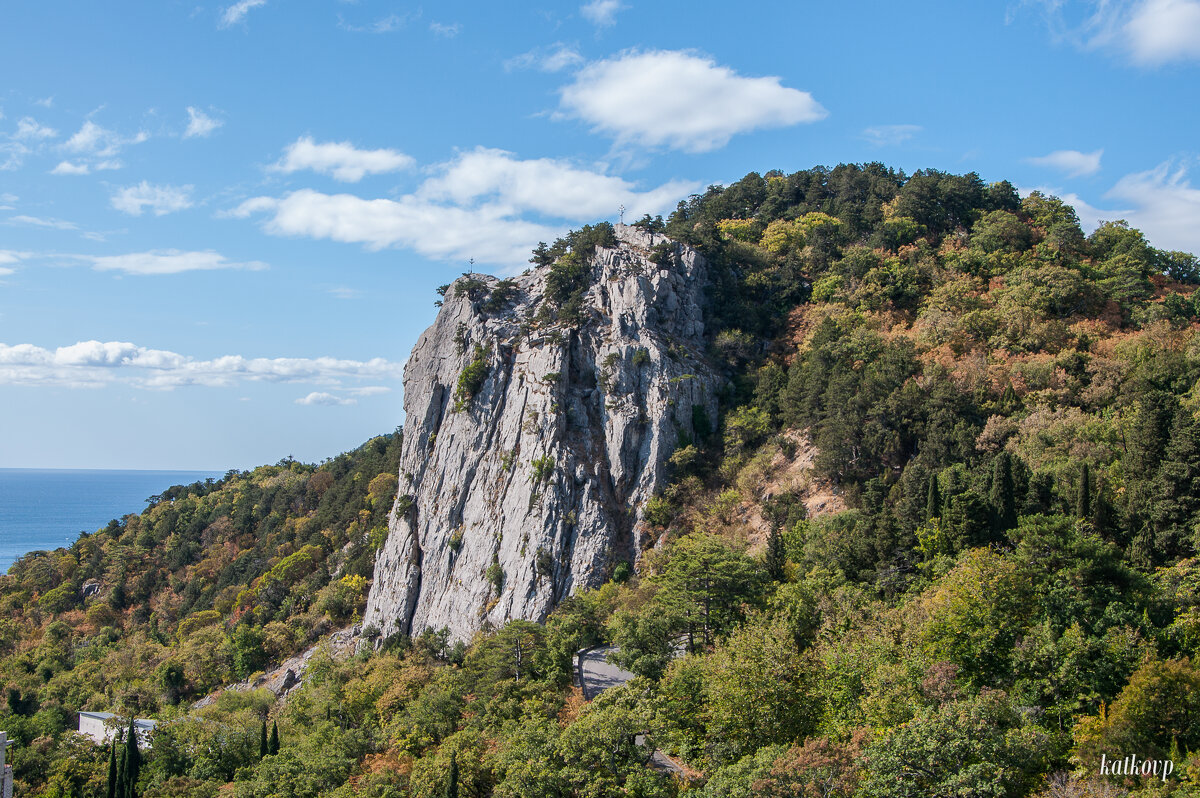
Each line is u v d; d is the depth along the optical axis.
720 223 191.12
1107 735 49.97
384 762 77.50
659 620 82.56
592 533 122.88
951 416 103.25
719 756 60.72
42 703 140.88
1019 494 83.75
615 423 131.50
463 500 138.38
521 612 119.69
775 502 113.31
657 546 121.00
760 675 61.72
